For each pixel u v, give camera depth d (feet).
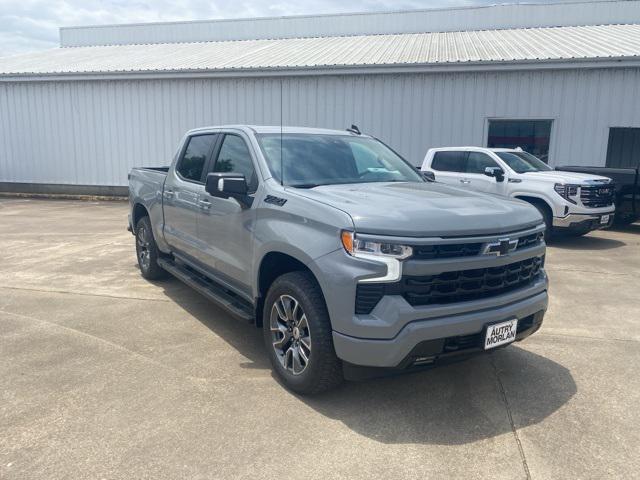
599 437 10.55
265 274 13.30
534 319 12.35
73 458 9.62
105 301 19.30
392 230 10.32
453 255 10.66
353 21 75.82
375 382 12.90
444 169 37.14
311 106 52.08
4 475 9.10
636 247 31.83
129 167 58.90
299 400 11.91
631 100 44.24
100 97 58.34
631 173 35.88
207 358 14.21
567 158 46.50
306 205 11.73
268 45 70.54
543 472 9.38
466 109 48.21
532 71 46.14
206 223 15.88
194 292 20.63
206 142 17.49
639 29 62.75
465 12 72.18
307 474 9.24
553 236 34.14
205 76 53.93
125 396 11.99
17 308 18.38
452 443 10.28
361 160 15.72
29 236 33.78
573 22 69.77
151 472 9.24
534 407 11.76
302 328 11.90
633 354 14.87
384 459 9.71
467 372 13.55
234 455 9.77
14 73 59.00
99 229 36.88
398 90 49.55
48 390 12.24
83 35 87.51
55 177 61.26
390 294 10.30
